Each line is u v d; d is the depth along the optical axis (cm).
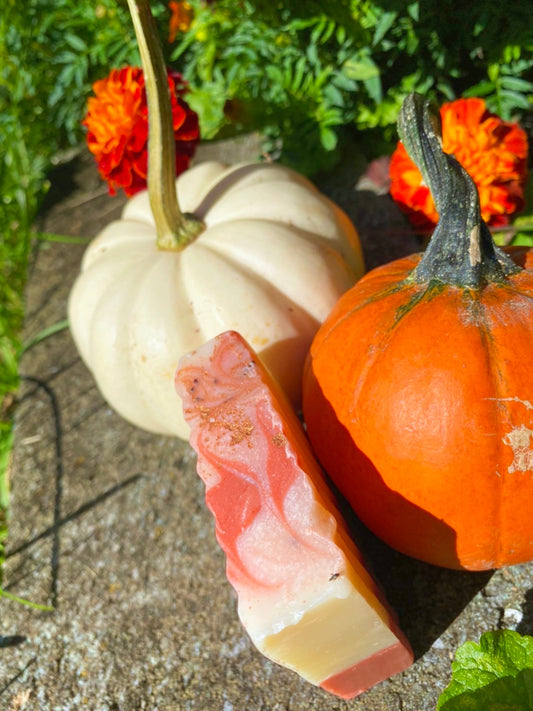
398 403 18
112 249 27
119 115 27
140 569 26
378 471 18
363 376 18
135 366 24
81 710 22
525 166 27
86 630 24
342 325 20
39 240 43
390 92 33
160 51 23
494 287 18
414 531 19
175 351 23
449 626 20
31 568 27
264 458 17
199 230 26
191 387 19
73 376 34
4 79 43
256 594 16
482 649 17
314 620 16
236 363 19
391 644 18
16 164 43
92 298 26
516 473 17
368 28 31
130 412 26
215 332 23
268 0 32
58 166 48
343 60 32
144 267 25
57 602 26
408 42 30
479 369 17
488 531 18
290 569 16
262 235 25
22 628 25
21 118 46
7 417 36
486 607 20
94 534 27
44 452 31
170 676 22
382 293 19
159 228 25
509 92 30
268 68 34
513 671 16
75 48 40
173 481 28
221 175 28
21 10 42
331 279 25
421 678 19
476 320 17
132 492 28
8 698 23
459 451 17
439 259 18
